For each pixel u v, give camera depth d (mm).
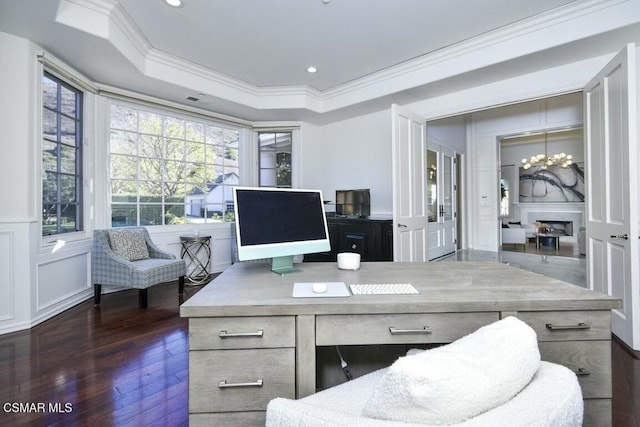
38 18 2295
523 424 526
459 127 6516
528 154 8609
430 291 1223
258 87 4227
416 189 3730
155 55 3252
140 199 3910
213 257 4574
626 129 2158
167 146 4160
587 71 2852
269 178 5145
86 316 2877
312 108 4398
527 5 2492
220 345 1074
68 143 3182
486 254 6168
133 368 1977
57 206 3043
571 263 5289
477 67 3035
